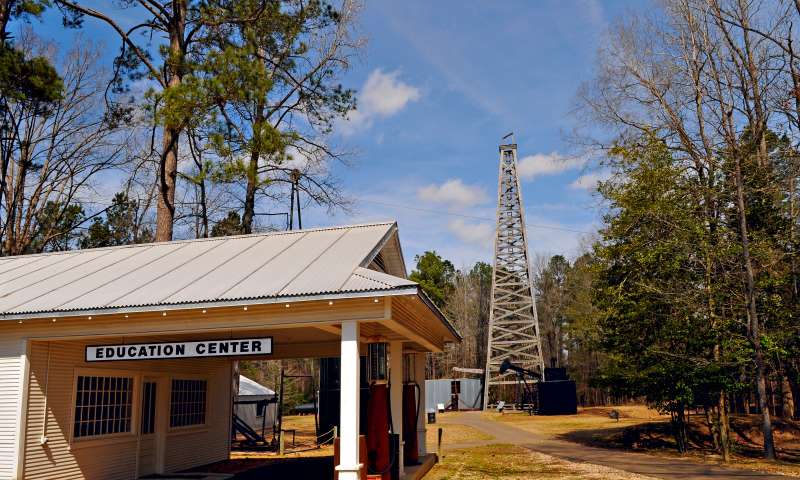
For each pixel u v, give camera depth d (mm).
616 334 22016
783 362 20984
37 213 33312
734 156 19938
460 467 16438
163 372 15305
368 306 9648
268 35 23688
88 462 12602
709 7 19969
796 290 20172
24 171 31625
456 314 76625
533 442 25203
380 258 14039
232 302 9750
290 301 9555
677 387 19281
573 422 36000
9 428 11023
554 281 76875
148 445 14781
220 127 19891
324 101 24938
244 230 24141
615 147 21734
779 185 20188
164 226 21656
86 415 12742
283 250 12664
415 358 17219
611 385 22297
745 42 19938
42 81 22406
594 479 14094
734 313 19641
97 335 10766
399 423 13258
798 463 17281
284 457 19578
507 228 54531
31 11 21109
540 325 72188
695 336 19469
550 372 48188
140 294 10781
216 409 17953
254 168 20250
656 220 20438
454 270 85688
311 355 16859
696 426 24109
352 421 9375
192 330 10312
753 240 20203
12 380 11148
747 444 22328
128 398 14211
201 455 16953
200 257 13008
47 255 15156
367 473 10516
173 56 20094
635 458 18844
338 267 10797
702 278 20203
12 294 11906
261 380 49875
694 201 20500
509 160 55531
